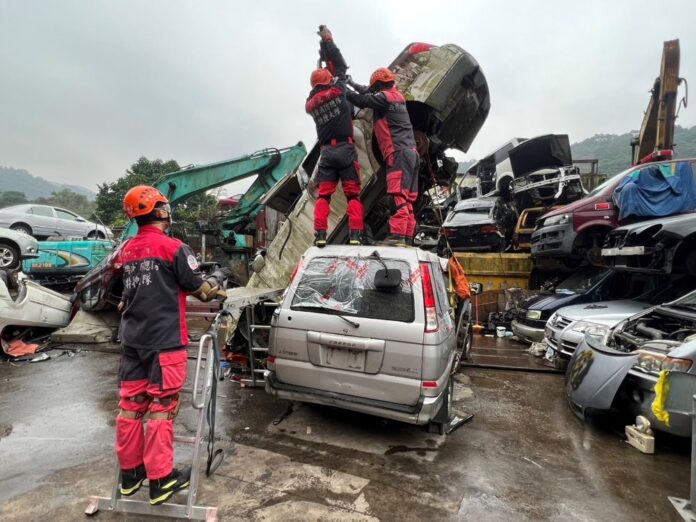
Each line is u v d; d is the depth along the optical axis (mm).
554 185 11883
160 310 2508
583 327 5500
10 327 6234
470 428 3934
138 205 2580
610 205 7340
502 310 9539
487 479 3010
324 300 3557
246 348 5004
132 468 2529
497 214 12094
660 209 6652
